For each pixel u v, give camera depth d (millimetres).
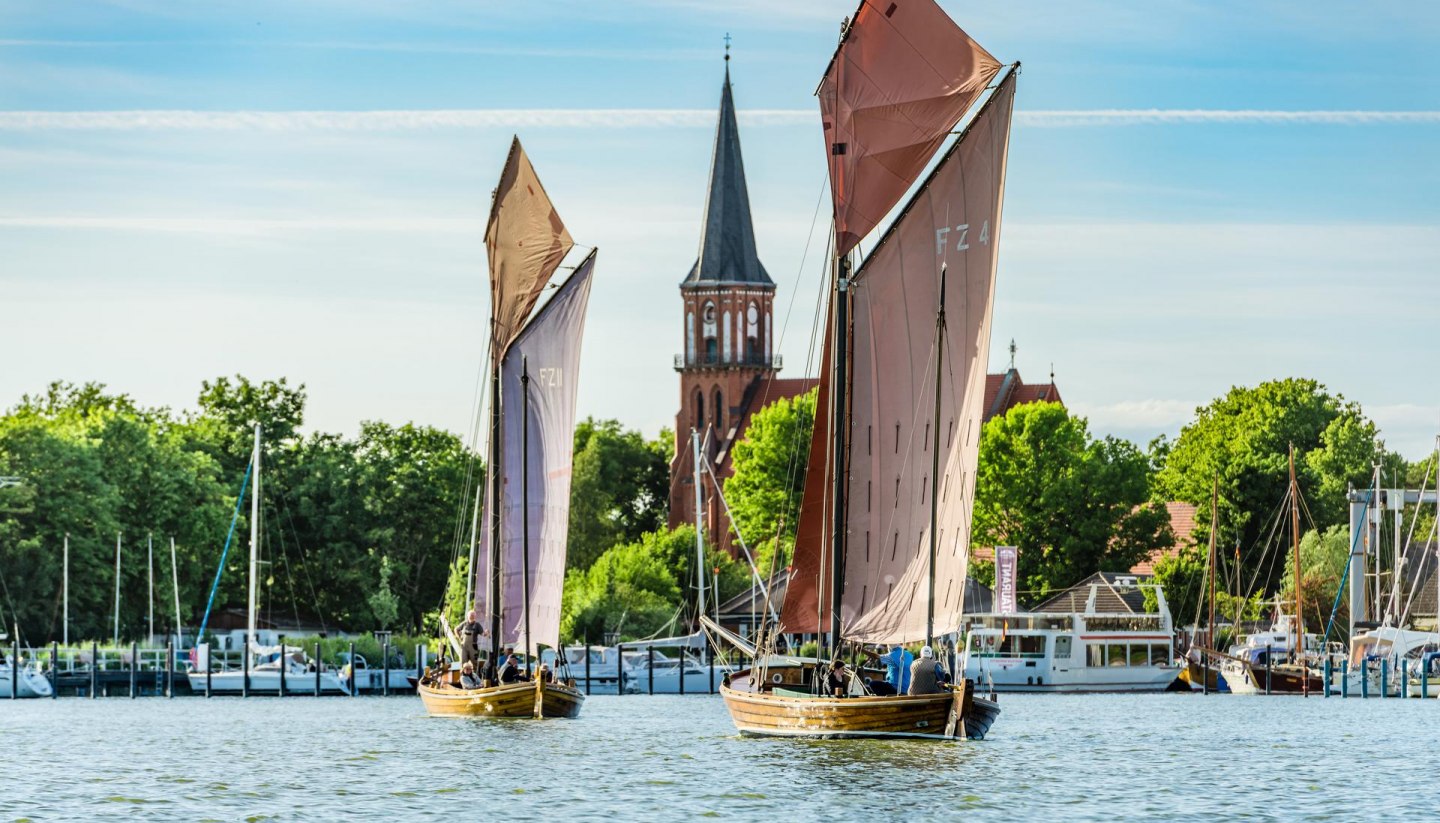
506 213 176000
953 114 128625
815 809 102688
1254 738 154375
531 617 174375
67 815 101938
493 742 145625
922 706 127875
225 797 109625
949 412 127062
